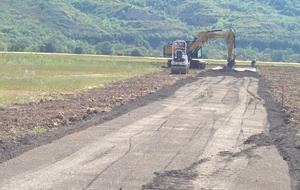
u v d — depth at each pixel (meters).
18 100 25.50
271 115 21.55
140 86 35.56
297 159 12.94
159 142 14.43
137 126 17.19
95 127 16.94
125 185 10.06
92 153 12.81
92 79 41.38
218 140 15.16
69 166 11.48
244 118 20.22
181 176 10.84
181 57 52.31
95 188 9.84
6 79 36.94
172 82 39.78
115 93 30.08
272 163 12.46
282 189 10.30
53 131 16.34
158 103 24.47
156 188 9.92
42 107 22.64
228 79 45.34
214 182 10.52
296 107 25.36
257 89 35.47
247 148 14.15
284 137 16.06
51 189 9.74
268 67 78.19
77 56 96.75
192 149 13.65
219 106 24.05
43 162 11.86
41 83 34.94
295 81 47.34
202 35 62.97
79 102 24.89
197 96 28.70
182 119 19.16
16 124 17.38
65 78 41.50
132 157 12.45
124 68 59.81
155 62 80.88
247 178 10.95
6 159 12.23
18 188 9.78
